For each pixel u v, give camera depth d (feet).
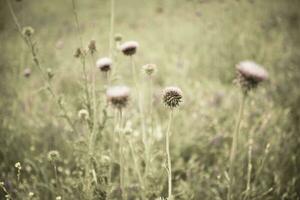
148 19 8.48
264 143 3.18
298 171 3.07
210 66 5.32
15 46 6.23
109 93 2.24
